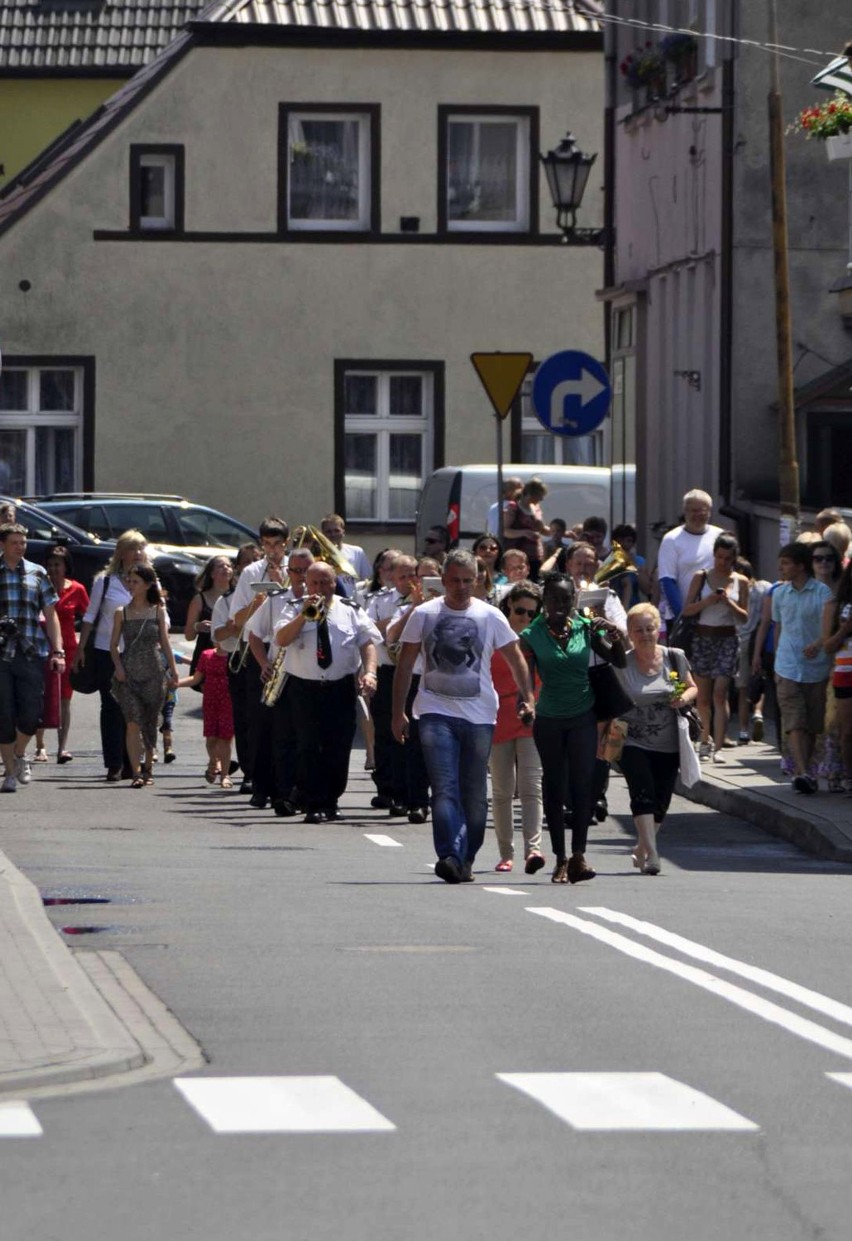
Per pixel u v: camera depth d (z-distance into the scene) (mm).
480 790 40344
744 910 36375
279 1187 19250
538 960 30953
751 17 76125
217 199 115812
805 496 76500
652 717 42250
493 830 50094
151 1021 26609
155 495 108000
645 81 84250
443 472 94188
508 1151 20531
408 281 116562
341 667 50062
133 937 32844
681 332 82562
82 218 115375
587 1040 25562
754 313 76375
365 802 54438
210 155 115750
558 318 117000
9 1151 20516
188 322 115938
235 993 28391
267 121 115812
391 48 116312
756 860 45031
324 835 47625
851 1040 25641
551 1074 23781
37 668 55406
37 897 35406
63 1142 20844
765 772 56688
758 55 76062
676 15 84562
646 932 33625
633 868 43406
